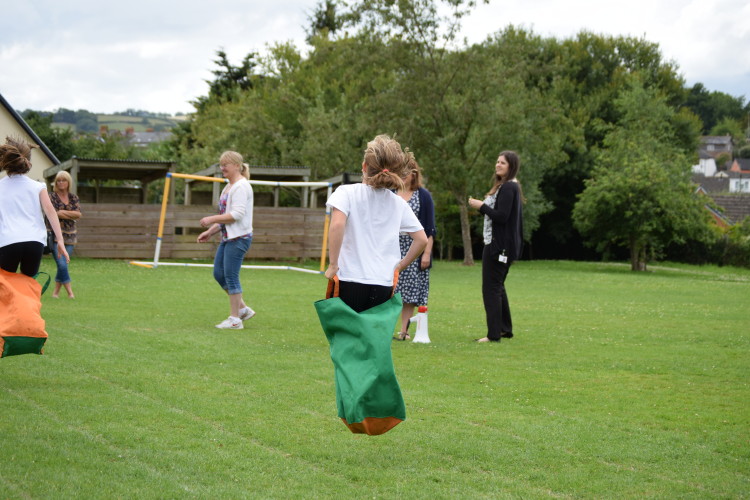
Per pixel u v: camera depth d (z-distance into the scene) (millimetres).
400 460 4082
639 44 50500
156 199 44875
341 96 42250
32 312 5262
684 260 40375
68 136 52656
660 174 31172
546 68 32906
